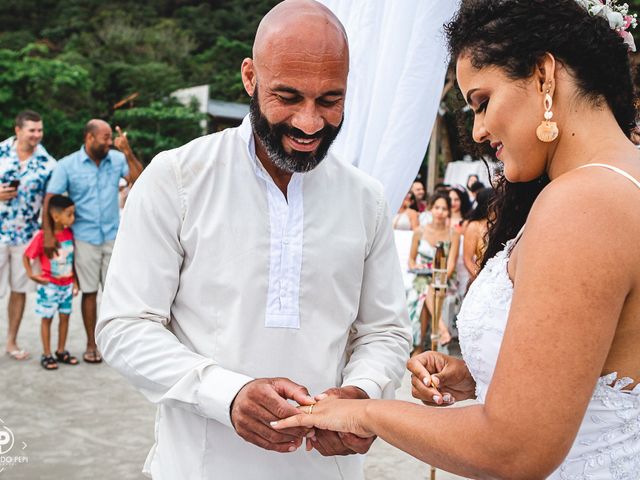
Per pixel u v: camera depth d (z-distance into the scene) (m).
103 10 40.56
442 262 3.19
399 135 2.79
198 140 1.90
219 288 1.79
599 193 1.12
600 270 1.08
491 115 1.28
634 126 1.36
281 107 1.70
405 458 4.11
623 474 1.31
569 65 1.24
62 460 3.85
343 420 1.46
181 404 1.73
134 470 3.76
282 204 1.85
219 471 1.82
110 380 5.26
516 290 1.15
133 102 27.86
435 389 1.69
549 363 1.08
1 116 24.47
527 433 1.09
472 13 1.30
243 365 1.78
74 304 7.94
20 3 41.34
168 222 1.81
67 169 5.46
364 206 2.00
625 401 1.27
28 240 5.64
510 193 1.68
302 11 1.70
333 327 1.89
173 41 36.31
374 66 2.89
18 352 5.71
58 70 25.61
